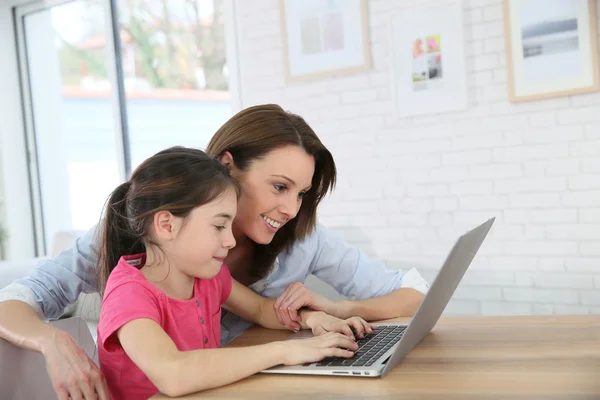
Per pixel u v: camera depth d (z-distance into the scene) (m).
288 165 1.30
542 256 2.79
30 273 1.44
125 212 1.24
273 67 3.47
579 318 1.27
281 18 3.38
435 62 2.98
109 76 4.23
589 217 2.68
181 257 1.14
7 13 4.70
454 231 3.00
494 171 2.89
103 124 4.59
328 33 3.26
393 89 3.10
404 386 0.89
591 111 2.65
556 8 2.68
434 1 2.97
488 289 2.93
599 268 2.67
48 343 1.12
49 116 4.80
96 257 1.39
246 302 1.43
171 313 1.14
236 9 3.56
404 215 3.13
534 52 2.75
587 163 2.67
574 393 0.82
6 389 1.15
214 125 4.20
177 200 1.11
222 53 4.09
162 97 4.31
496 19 2.83
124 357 1.08
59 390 1.07
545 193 2.77
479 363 0.99
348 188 3.28
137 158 4.37
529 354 1.02
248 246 1.53
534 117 2.78
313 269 1.67
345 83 3.26
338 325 1.24
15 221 4.71
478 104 2.90
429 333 1.21
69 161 4.74
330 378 0.95
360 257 1.65
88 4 4.51
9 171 4.70
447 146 2.99
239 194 1.22
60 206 4.76
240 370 0.95
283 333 1.33
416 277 1.57
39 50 4.74
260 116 1.33
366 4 3.14
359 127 3.23
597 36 2.61
